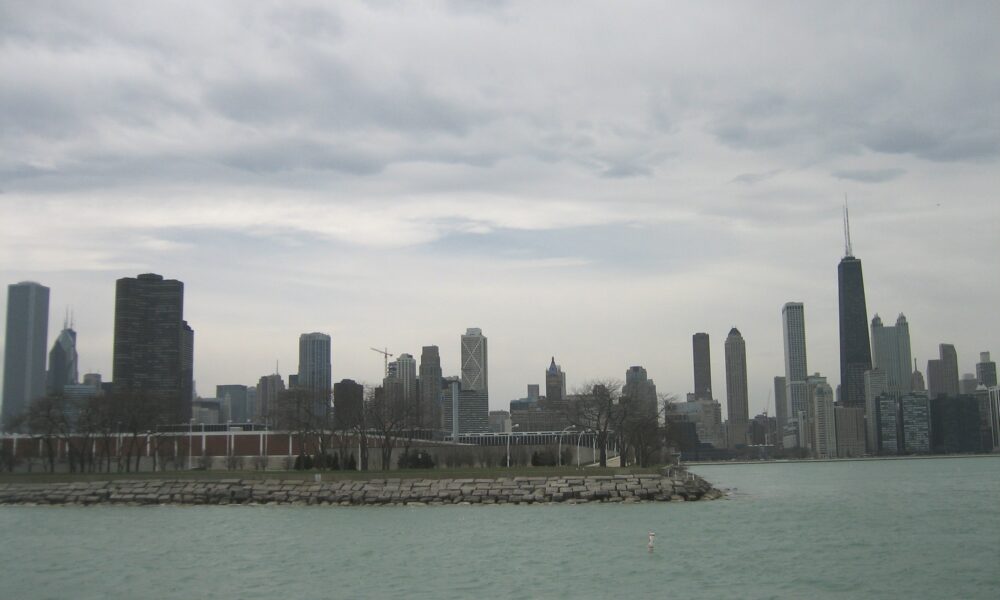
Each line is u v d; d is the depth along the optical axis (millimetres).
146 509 144250
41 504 154625
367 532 109375
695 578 77938
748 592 72188
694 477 193125
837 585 75062
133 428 195375
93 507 149125
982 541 102000
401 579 78250
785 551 93000
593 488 150625
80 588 76125
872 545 98125
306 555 91812
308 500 149125
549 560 86938
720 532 108688
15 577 81312
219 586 76125
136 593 73875
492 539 101812
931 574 80062
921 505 157750
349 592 73125
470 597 70688
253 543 100938
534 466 183750
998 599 69875
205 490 153375
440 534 106688
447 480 151250
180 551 95562
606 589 73375
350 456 186500
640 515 127500
